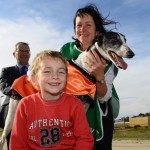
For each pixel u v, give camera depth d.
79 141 0.70
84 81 0.98
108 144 1.02
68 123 0.70
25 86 1.05
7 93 1.24
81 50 1.12
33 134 0.69
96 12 1.12
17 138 0.70
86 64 1.01
